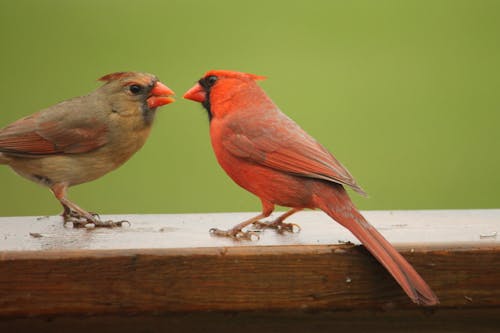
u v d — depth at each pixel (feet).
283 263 16.58
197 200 38.99
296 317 17.15
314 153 20.02
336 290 16.80
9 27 47.50
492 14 50.42
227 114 21.88
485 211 24.09
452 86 45.03
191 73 44.34
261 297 16.57
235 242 17.66
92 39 46.50
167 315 16.93
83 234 19.71
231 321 17.07
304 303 16.71
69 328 16.76
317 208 20.11
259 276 16.57
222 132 21.49
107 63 45.01
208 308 16.44
